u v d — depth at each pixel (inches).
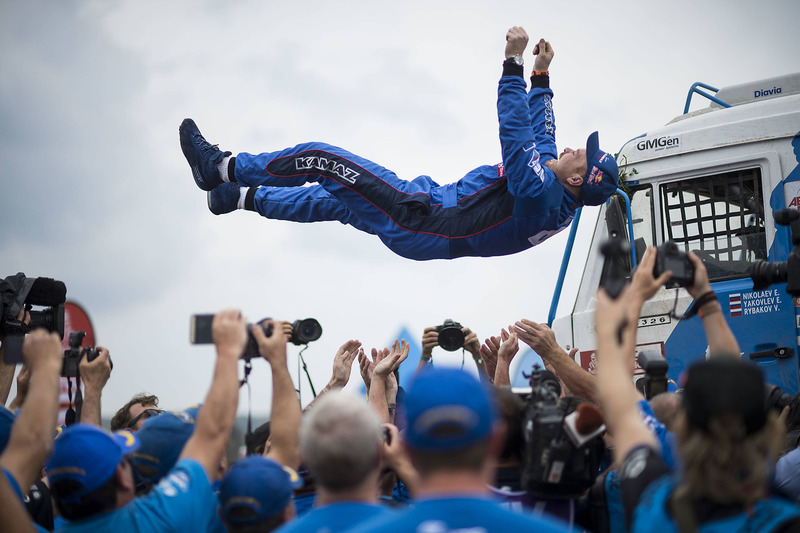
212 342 192.4
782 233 395.9
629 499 144.6
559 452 185.6
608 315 155.3
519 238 346.0
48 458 181.2
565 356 252.7
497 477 203.8
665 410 199.8
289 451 195.6
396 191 355.9
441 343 270.4
